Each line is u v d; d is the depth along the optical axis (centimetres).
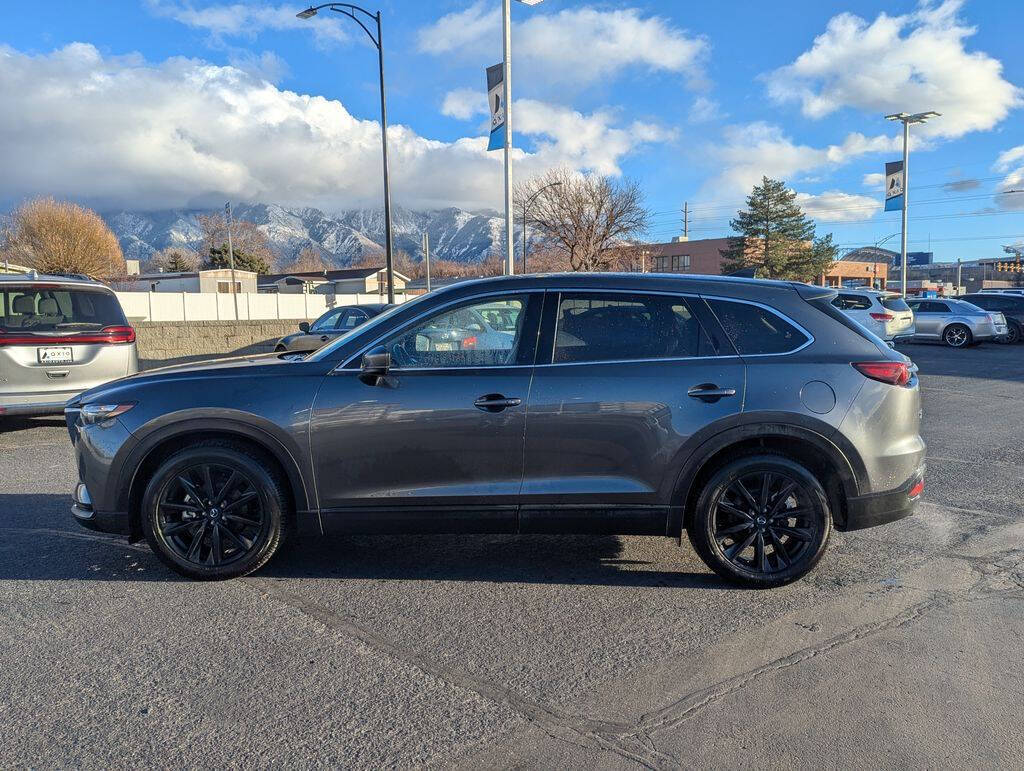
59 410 827
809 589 419
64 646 347
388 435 404
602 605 398
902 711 294
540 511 408
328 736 277
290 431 405
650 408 401
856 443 404
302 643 352
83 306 855
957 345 2311
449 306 418
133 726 283
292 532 432
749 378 403
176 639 355
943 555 475
